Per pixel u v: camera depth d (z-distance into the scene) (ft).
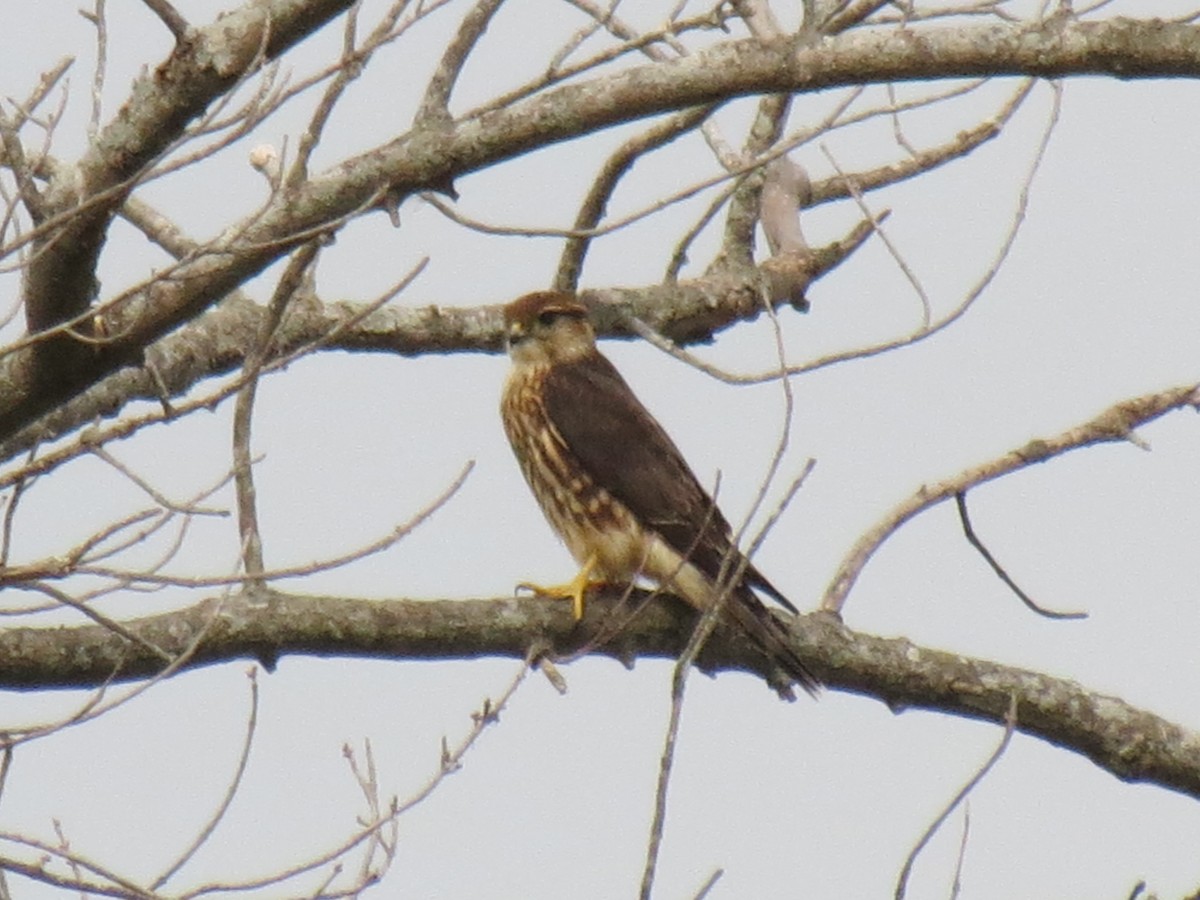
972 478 38.70
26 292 29.48
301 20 27.86
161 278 27.45
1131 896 27.63
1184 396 39.93
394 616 33.81
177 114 28.02
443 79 31.07
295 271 30.96
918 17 33.37
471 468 29.35
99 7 28.22
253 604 32.94
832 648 36.50
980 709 37.17
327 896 27.76
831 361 33.73
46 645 31.73
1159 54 29.94
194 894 27.32
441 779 28.45
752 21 34.42
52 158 34.37
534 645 31.42
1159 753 37.37
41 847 27.25
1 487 27.17
